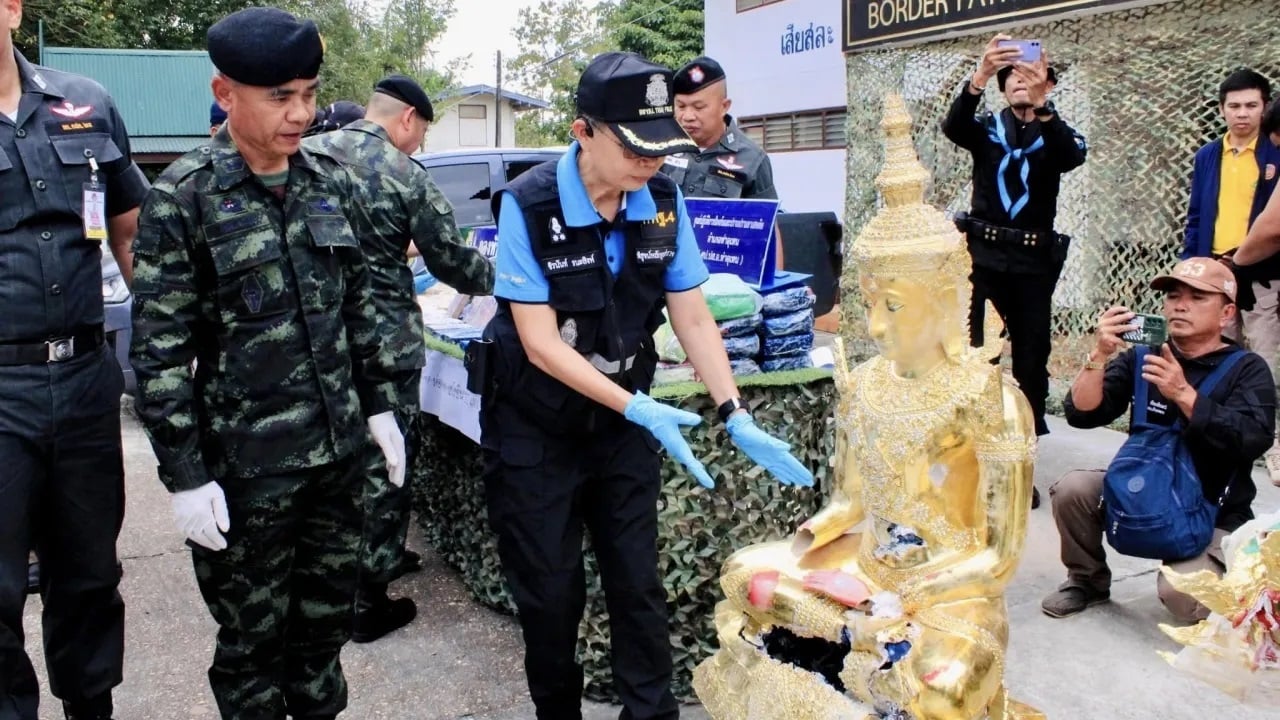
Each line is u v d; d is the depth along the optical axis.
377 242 3.23
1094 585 3.54
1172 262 6.18
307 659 2.63
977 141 4.55
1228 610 2.20
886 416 2.02
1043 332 4.62
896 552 2.05
